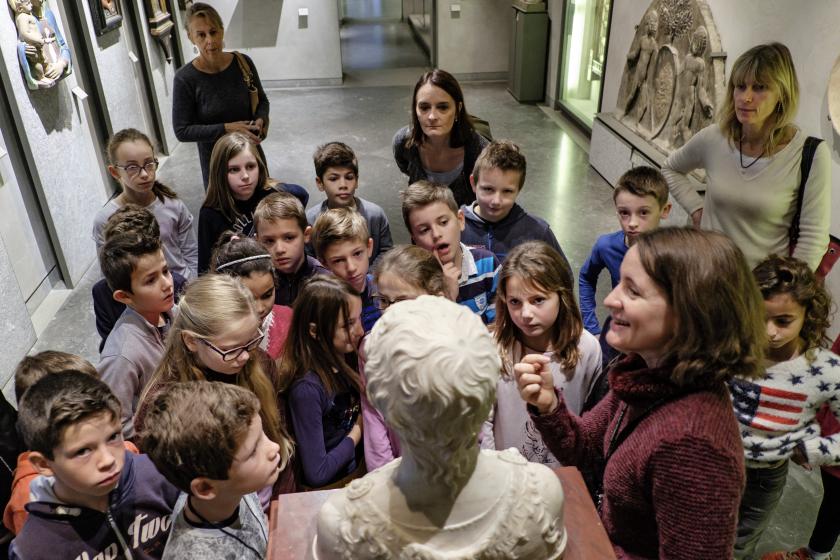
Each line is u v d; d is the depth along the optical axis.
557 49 8.35
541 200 5.81
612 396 1.31
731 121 2.54
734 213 2.61
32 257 4.16
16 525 1.64
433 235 2.30
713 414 0.97
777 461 1.90
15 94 3.88
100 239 2.96
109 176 5.59
